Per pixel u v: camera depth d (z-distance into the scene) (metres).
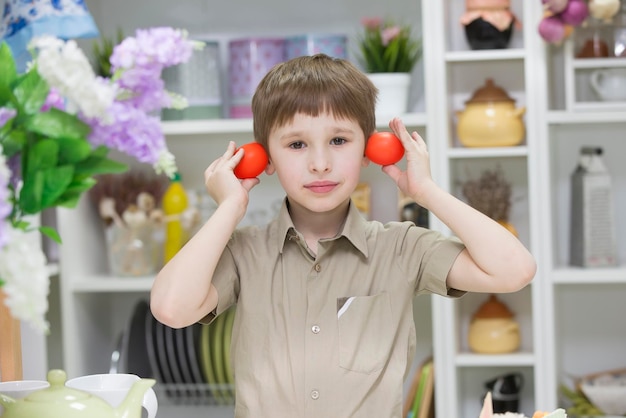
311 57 1.47
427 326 2.96
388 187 2.91
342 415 1.42
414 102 2.92
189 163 3.00
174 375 2.73
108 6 3.01
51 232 0.99
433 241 1.49
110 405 1.17
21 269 0.84
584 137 2.87
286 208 1.49
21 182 0.98
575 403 2.70
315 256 1.47
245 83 2.74
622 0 2.55
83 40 2.91
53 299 2.79
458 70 2.86
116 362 2.70
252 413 1.42
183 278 1.37
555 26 2.48
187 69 2.71
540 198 2.59
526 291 2.87
